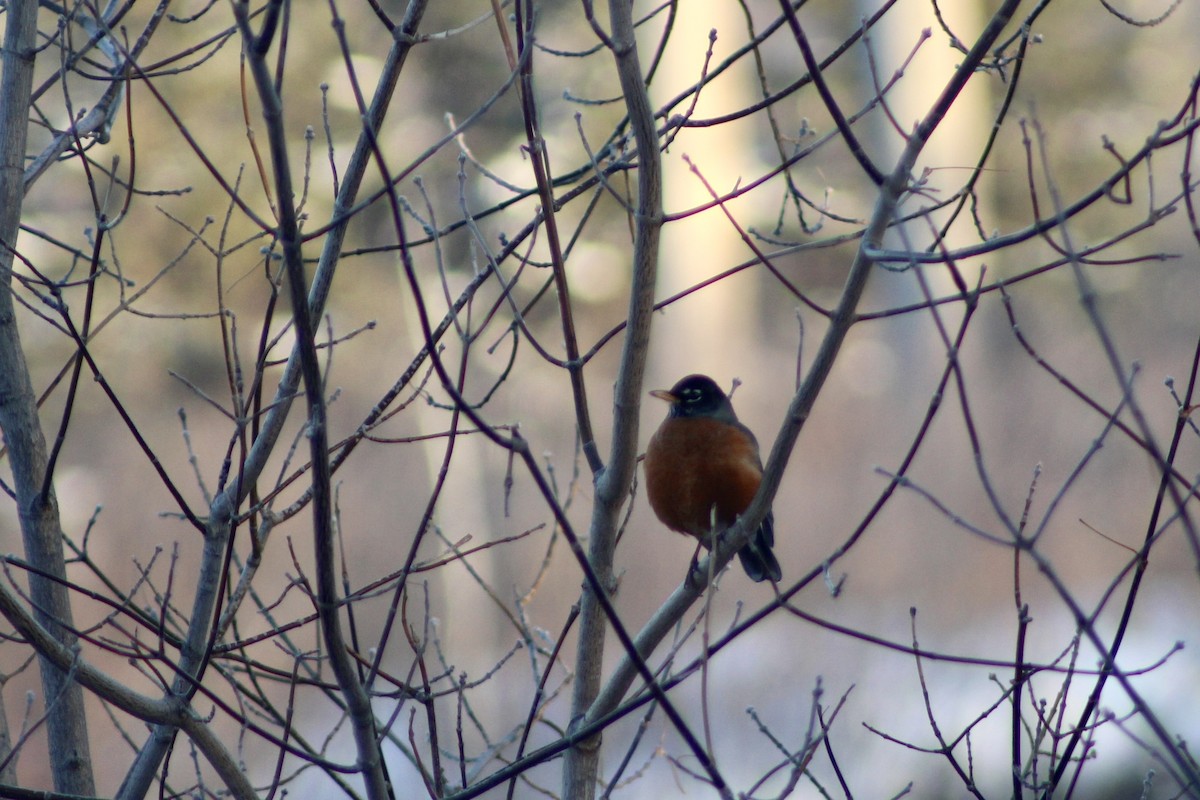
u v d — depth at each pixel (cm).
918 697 1391
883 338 2777
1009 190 2955
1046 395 2283
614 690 579
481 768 617
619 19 516
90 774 583
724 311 2686
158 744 543
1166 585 1850
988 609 1775
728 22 2711
